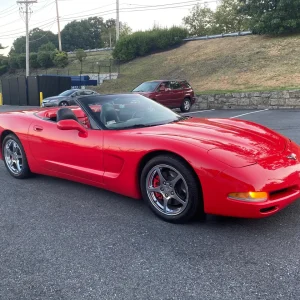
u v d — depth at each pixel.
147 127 3.92
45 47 51.44
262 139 3.58
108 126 4.02
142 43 35.50
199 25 47.69
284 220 3.43
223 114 14.70
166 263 2.75
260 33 27.38
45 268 2.77
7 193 4.68
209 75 23.77
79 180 4.32
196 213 3.32
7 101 31.36
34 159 4.84
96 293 2.41
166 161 3.33
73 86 31.98
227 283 2.44
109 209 3.96
